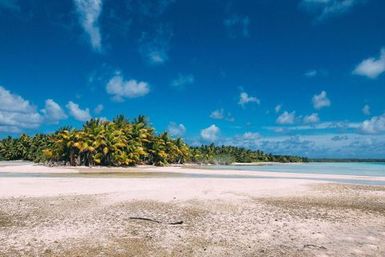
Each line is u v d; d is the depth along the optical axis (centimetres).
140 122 12206
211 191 3319
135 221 2084
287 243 1712
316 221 2147
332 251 1602
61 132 11050
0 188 3556
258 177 6438
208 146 19700
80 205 2552
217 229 1938
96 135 10719
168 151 12975
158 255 1528
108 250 1576
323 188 3938
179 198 2795
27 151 16188
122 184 4153
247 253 1568
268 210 2444
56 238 1733
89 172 7744
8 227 1936
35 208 2452
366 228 2011
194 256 1524
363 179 6238
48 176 6109
